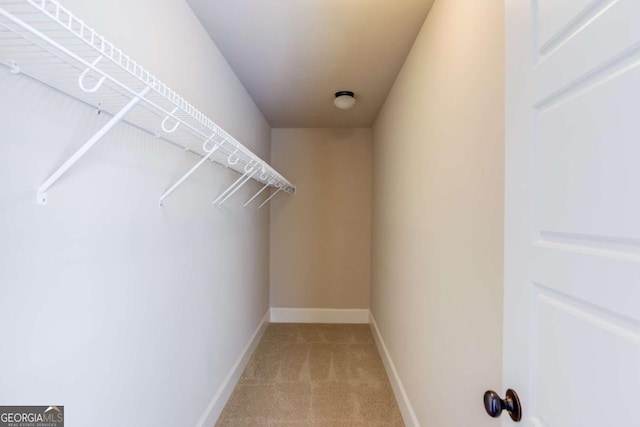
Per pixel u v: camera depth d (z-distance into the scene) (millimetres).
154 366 1165
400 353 1982
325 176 3555
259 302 3006
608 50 439
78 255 808
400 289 2012
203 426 1622
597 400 448
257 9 1464
